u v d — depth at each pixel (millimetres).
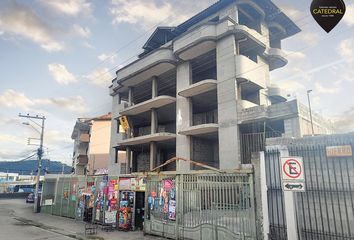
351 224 6996
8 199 46156
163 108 27703
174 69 26531
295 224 7684
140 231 13250
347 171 7297
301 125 17406
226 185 9375
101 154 43156
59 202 21625
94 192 17016
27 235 13102
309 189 7773
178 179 11070
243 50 23797
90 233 13023
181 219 10633
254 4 23438
